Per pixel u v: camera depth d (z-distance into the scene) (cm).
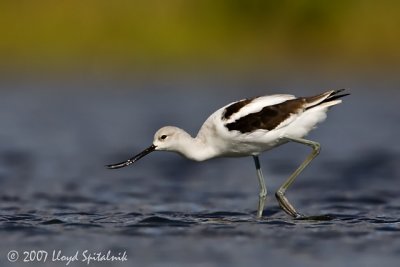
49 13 3184
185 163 1745
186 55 3195
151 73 3059
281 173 1612
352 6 3272
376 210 1195
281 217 1118
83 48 3142
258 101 1076
